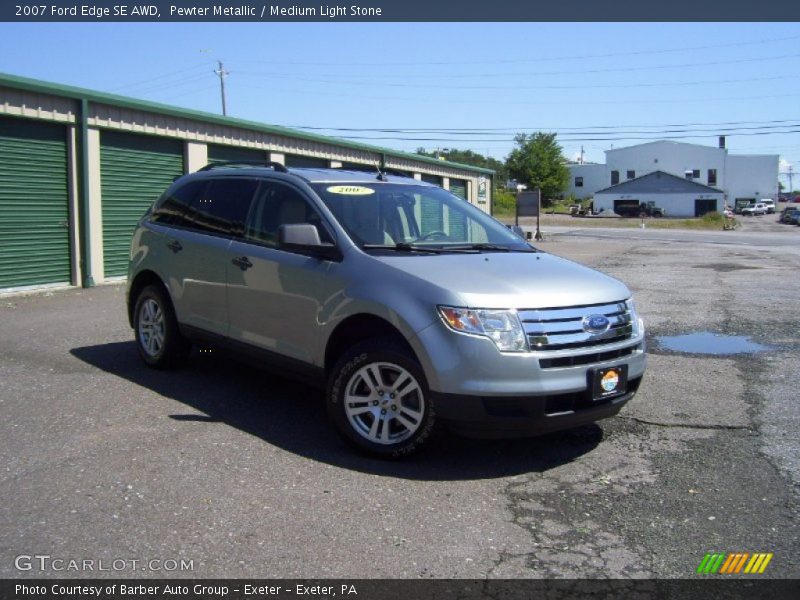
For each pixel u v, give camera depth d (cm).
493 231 618
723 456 507
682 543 384
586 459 499
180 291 654
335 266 514
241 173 642
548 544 380
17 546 362
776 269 1922
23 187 1250
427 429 462
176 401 602
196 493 426
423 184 652
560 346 454
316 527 390
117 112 1402
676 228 5831
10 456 475
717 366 770
